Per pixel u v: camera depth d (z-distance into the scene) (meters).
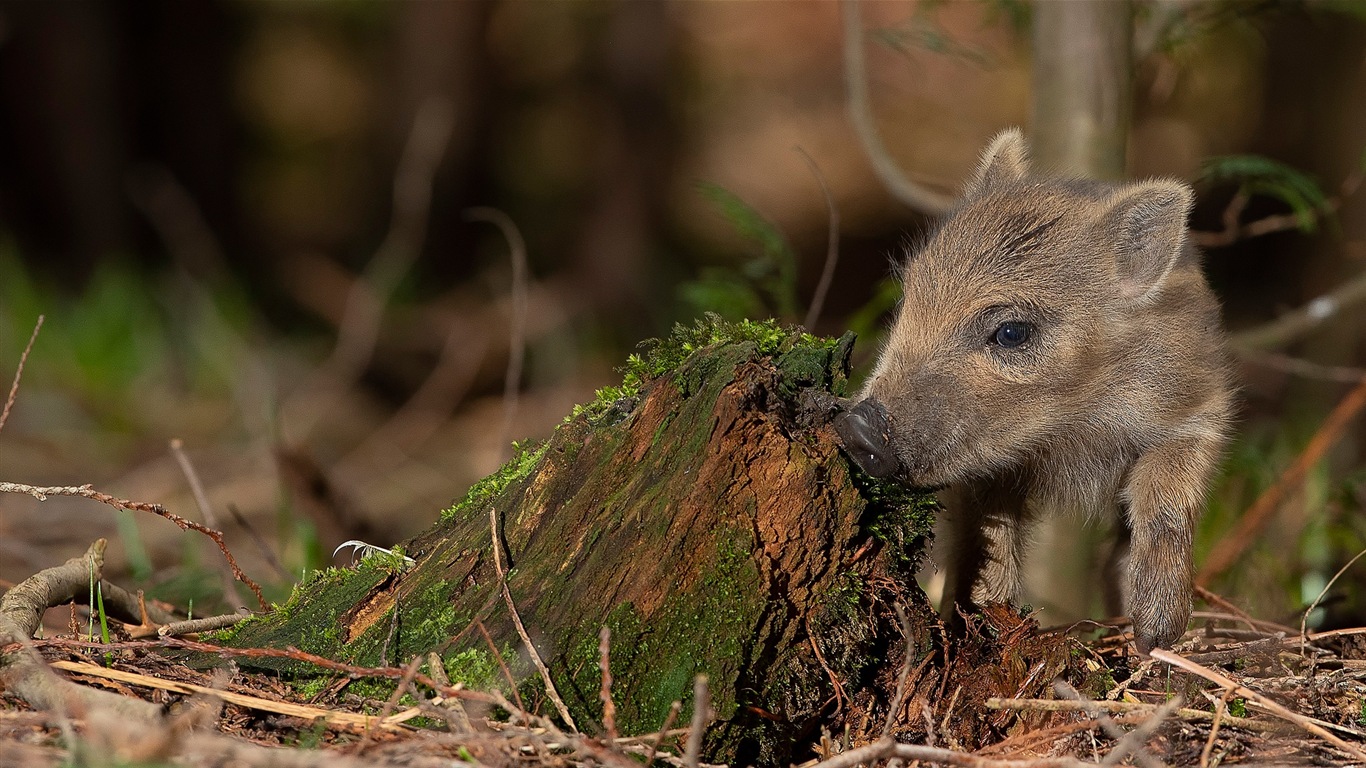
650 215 23.94
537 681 6.01
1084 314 8.68
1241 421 10.26
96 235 22.30
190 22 24.08
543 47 26.66
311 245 26.67
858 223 30.44
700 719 5.37
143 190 22.80
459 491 17.02
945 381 8.43
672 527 6.15
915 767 6.00
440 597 6.47
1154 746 6.31
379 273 22.28
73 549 13.14
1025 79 32.75
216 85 24.61
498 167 26.02
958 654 6.93
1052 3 10.94
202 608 9.77
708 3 32.03
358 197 27.55
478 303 23.48
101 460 16.58
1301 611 9.59
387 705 5.73
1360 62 20.48
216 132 24.61
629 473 6.45
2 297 19.42
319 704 6.15
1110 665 7.85
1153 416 8.80
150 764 4.95
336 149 28.36
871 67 33.66
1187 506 8.52
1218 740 6.44
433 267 24.50
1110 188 9.44
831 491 6.31
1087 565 10.84
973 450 8.47
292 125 28.19
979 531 8.95
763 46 33.84
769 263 11.61
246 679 6.34
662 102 24.22
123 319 19.88
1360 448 15.22
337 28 28.28
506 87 26.33
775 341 7.01
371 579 6.68
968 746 6.60
